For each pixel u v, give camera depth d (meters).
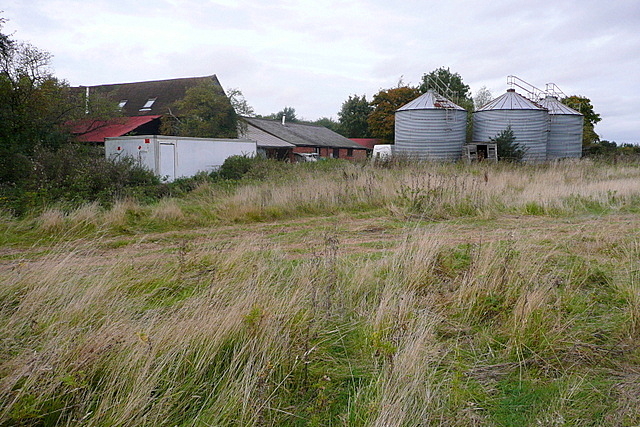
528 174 19.00
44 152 14.40
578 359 4.27
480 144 30.61
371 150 57.84
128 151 20.41
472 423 3.36
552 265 6.45
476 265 5.90
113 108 33.66
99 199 11.45
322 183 14.09
